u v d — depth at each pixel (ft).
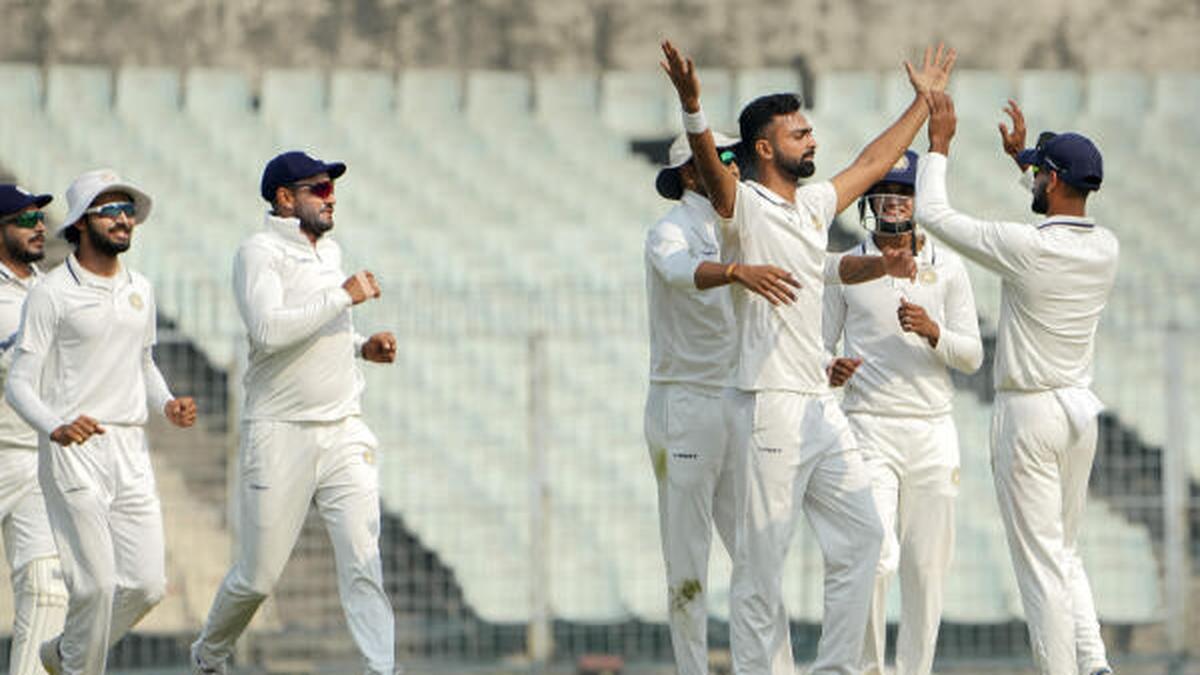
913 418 97.60
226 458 156.76
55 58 200.95
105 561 88.69
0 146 190.39
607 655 147.02
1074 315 89.15
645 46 208.44
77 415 88.79
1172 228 192.85
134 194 90.58
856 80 206.80
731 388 86.84
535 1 207.51
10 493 97.30
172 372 164.76
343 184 192.34
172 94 200.75
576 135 204.13
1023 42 211.61
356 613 91.09
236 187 188.44
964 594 153.79
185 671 143.23
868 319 98.02
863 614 85.05
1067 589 90.38
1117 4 212.84
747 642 84.84
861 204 95.30
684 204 88.84
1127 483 165.27
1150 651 152.05
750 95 206.69
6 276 98.17
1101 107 210.59
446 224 188.03
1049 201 90.12
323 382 90.99
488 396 164.35
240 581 92.17
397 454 159.33
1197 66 213.66
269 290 88.74
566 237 183.73
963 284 99.25
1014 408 90.48
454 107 204.95
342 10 204.85
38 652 96.12
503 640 148.56
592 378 166.71
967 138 203.82
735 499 87.61
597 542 155.53
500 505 157.38
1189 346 174.91
